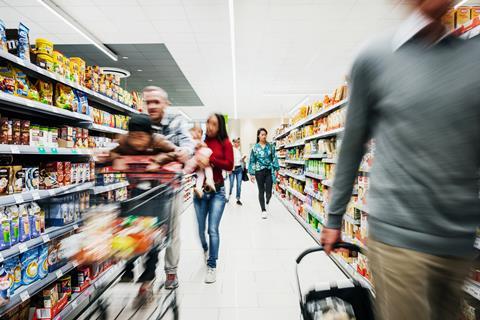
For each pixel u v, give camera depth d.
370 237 0.84
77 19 5.40
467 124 0.68
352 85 0.88
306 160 4.42
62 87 2.22
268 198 5.37
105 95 3.03
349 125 0.89
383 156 0.80
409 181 0.73
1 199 1.53
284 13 5.29
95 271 2.35
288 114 16.98
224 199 2.67
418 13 0.74
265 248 3.43
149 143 1.53
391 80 0.77
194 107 15.16
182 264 2.97
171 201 1.53
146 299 1.49
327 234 0.97
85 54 7.12
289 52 7.25
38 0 4.68
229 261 3.02
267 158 5.21
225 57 7.57
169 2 4.86
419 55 0.74
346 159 0.92
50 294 1.86
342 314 1.15
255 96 12.44
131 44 6.60
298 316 1.96
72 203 2.16
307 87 10.82
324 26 5.82
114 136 3.53
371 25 5.75
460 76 0.69
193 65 8.20
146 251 1.30
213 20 5.50
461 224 0.70
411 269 0.71
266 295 2.26
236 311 2.03
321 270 2.71
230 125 19.78
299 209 4.98
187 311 2.03
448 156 0.69
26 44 1.80
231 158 2.61
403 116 0.74
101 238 1.24
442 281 0.71
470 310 1.34
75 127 2.46
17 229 1.65
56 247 1.95
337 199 0.95
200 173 2.55
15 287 1.64
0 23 1.58
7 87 1.67
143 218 1.37
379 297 0.80
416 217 0.71
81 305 2.15
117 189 2.88
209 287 2.41
